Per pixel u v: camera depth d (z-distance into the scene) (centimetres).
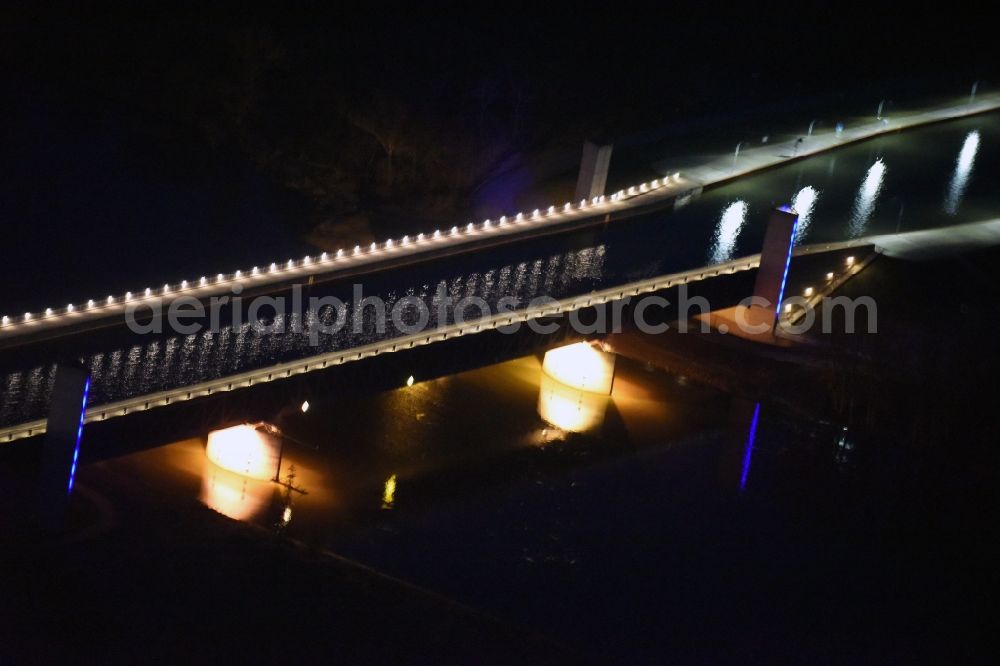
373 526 6769
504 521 6931
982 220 10000
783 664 5941
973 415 7731
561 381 8294
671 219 9544
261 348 7362
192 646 5203
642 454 7644
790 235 8125
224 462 6988
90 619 5219
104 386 6800
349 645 5462
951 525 7038
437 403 8019
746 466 7500
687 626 6162
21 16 11100
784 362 8169
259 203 9619
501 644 5738
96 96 10419
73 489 6269
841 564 6712
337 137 10369
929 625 6278
